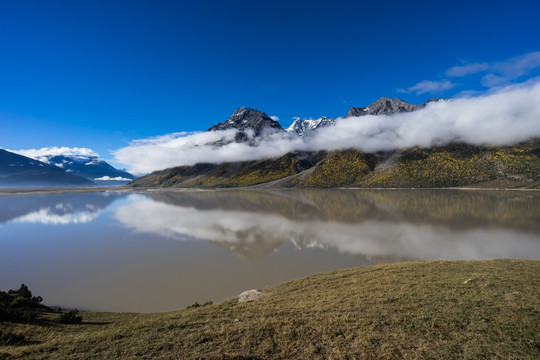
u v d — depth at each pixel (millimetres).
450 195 163750
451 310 16703
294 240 60875
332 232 68188
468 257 46781
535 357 11898
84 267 45250
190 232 71125
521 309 16203
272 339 14406
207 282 38219
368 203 131125
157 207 132250
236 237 64625
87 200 177625
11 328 18812
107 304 32125
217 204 142875
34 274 42375
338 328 15188
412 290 21234
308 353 13031
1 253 53844
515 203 118375
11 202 162500
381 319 16031
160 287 36719
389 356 12484
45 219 96688
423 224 76125
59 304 32375
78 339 15398
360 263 44969
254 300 23719
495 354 12305
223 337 14750
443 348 12852
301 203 139750
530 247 52125
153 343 14328
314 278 30844
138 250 54844
